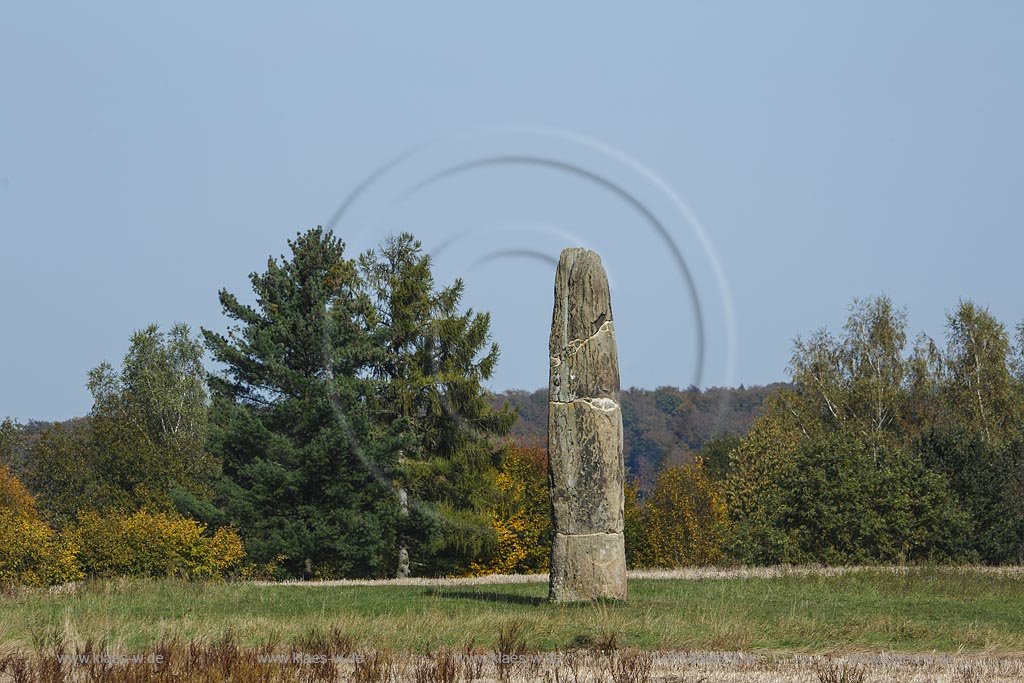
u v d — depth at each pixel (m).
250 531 80.25
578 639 30.36
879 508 70.81
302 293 86.19
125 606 38.19
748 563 70.81
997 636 31.89
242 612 36.72
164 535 68.81
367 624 32.38
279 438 79.56
